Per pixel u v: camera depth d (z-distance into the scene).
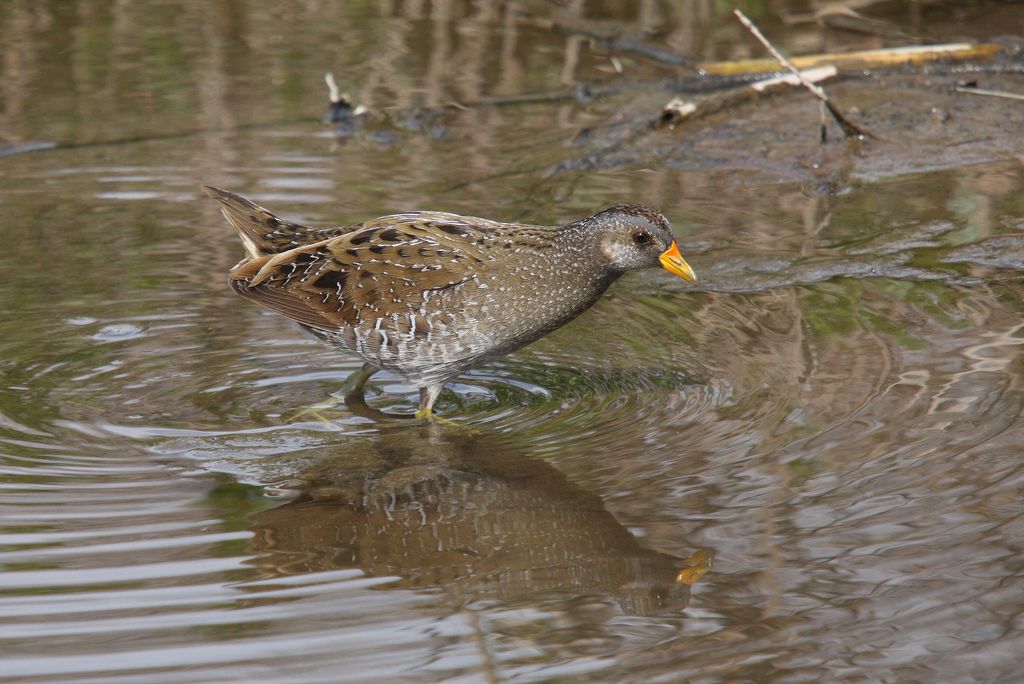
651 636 7.39
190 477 9.18
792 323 11.45
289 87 17.42
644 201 14.15
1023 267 12.24
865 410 9.72
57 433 9.84
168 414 10.26
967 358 10.46
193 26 19.53
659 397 10.27
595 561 8.12
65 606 7.59
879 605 7.57
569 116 16.59
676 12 19.81
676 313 11.92
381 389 11.02
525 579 7.98
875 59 17.05
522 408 10.36
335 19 19.97
